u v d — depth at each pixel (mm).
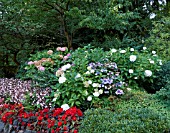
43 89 3996
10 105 3824
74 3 6148
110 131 2490
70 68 4039
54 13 6125
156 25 5961
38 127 3139
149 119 2621
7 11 5707
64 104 3438
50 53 4922
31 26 5797
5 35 5832
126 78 4254
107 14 6133
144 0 7332
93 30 6691
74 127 2898
